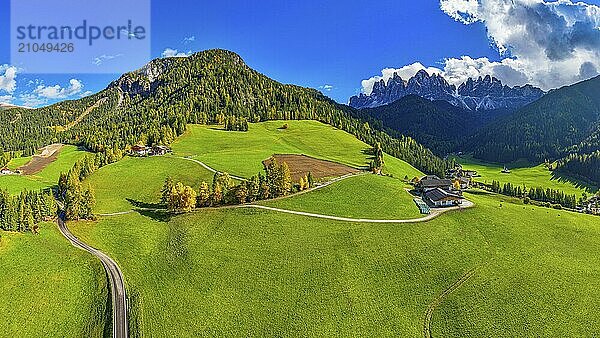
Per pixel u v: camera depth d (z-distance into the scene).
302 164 199.38
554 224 136.25
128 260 113.31
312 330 88.12
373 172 196.38
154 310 93.00
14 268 106.31
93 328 89.44
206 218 132.88
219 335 86.62
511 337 86.25
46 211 138.50
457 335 87.50
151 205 149.38
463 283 103.56
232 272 106.12
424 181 168.50
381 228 126.00
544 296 98.31
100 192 164.25
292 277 104.25
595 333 86.88
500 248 119.50
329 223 128.25
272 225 126.50
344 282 102.81
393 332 88.44
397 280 104.38
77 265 109.81
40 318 92.38
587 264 112.94
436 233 124.56
